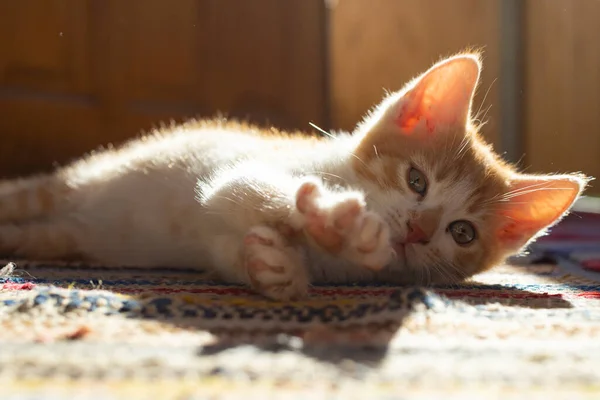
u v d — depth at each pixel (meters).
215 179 0.38
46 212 0.46
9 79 0.59
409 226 0.38
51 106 0.60
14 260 0.43
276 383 0.21
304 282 0.32
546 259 0.48
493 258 0.41
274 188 0.34
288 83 0.68
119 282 0.35
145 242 0.42
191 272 0.40
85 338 0.25
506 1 0.94
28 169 0.60
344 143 0.41
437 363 0.24
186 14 0.64
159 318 0.27
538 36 0.94
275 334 0.26
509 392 0.21
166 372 0.22
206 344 0.25
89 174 0.46
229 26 0.66
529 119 0.94
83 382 0.21
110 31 0.62
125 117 0.63
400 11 0.96
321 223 0.30
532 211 0.41
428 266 0.38
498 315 0.29
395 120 0.39
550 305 0.33
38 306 0.28
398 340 0.26
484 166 0.41
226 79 0.66
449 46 0.96
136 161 0.43
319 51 0.69
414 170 0.39
